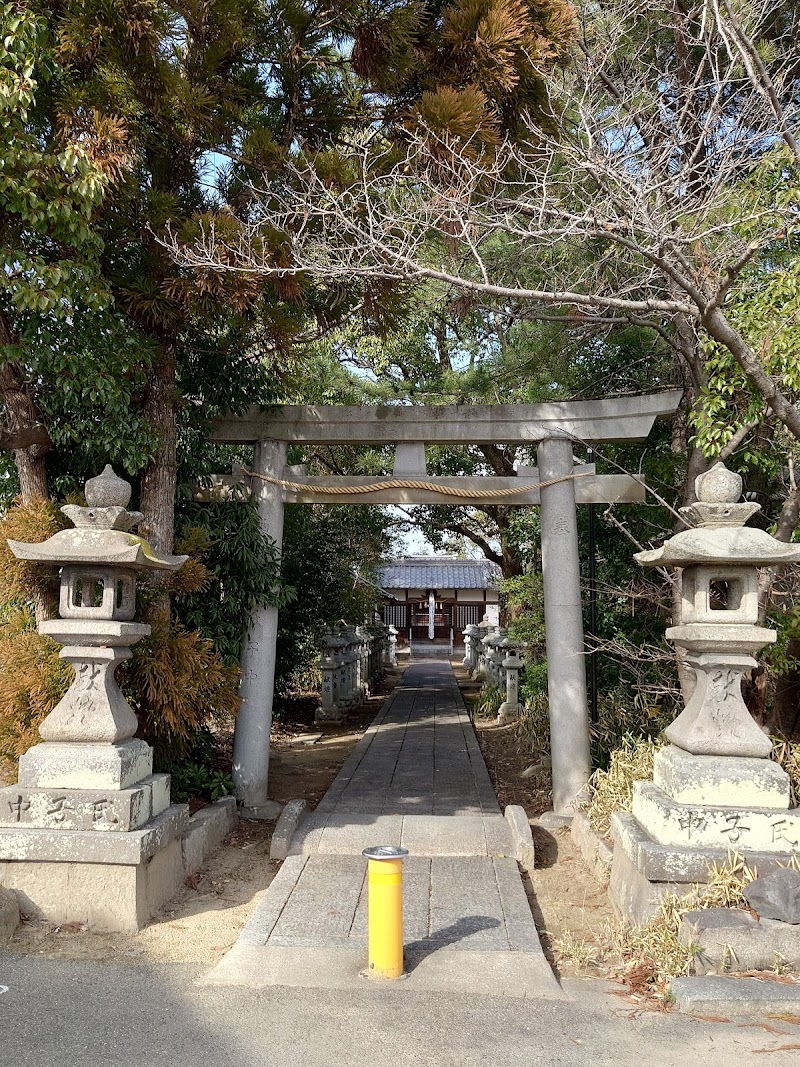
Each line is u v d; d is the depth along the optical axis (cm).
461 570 3662
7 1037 355
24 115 515
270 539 777
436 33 672
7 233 570
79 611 518
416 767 952
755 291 612
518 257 775
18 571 568
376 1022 373
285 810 680
